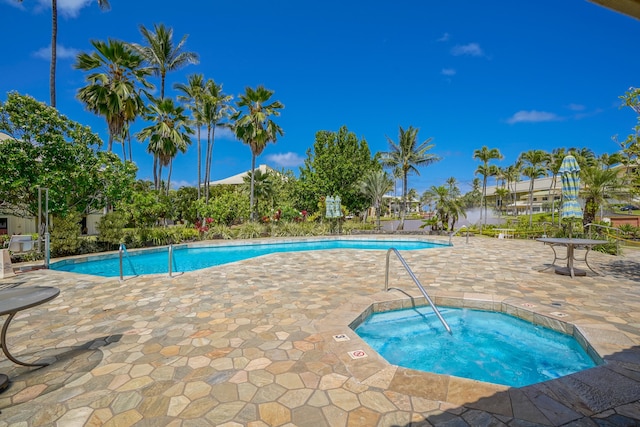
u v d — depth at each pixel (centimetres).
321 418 214
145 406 232
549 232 1678
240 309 470
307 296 538
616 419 205
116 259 1232
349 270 788
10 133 1106
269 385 257
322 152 2836
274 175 3234
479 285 596
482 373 337
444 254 1066
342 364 290
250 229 1880
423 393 241
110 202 1377
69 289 622
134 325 410
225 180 4094
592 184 1526
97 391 254
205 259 1319
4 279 738
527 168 4091
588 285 581
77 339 366
